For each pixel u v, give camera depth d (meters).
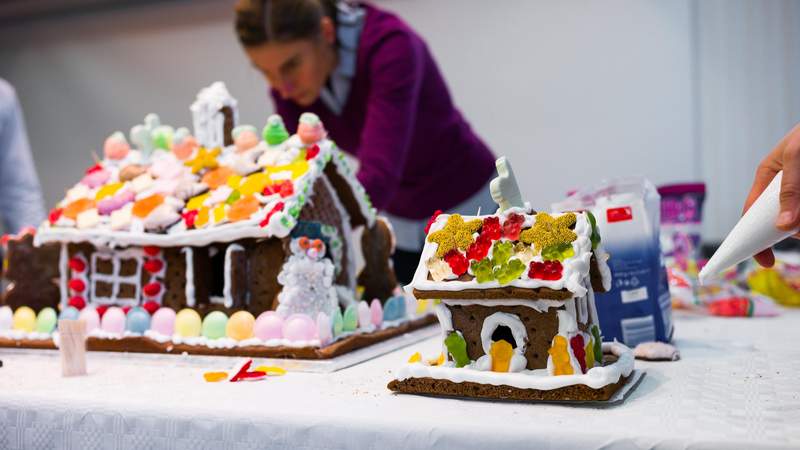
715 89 4.11
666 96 4.16
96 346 1.54
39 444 1.10
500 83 4.42
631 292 1.47
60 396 1.11
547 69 4.34
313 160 1.61
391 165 2.04
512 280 1.09
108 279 1.69
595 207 1.50
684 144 4.15
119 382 1.25
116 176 1.81
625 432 0.85
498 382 1.06
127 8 5.13
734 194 4.11
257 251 1.56
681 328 1.73
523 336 1.12
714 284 2.03
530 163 4.40
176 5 5.01
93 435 1.07
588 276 1.17
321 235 1.60
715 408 0.97
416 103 2.16
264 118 4.83
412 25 4.53
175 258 1.63
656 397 1.05
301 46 2.14
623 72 4.23
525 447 0.87
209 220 1.58
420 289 1.15
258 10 2.13
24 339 1.60
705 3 4.09
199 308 1.57
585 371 1.10
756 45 4.03
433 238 1.19
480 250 1.14
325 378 1.26
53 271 1.79
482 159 2.44
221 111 1.78
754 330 1.67
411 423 0.92
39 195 3.00
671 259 2.01
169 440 1.03
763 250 1.05
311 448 0.96
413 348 1.59
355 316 1.55
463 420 0.92
